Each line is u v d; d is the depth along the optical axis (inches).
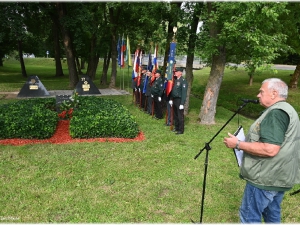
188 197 157.4
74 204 147.3
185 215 140.8
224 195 161.6
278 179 92.3
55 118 272.5
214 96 321.4
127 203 149.4
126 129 254.4
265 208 103.8
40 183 167.6
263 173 92.6
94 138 251.4
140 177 179.5
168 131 288.2
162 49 426.9
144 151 225.8
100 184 168.7
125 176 179.9
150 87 350.6
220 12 249.4
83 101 336.8
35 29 834.8
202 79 818.2
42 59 1817.2
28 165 192.4
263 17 228.5
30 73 1128.8
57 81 800.3
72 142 240.2
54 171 184.1
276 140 86.7
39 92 491.5
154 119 340.2
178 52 342.3
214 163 207.6
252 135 96.3
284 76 734.5
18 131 240.8
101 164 197.3
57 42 970.1
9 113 268.2
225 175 187.8
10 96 492.1
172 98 282.4
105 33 649.6
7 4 501.7
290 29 360.5
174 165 200.1
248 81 707.4
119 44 581.6
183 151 229.3
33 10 573.6
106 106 312.3
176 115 283.7
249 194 98.0
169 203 151.3
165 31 400.2
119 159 207.3
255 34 230.8
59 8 572.7
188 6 334.6
